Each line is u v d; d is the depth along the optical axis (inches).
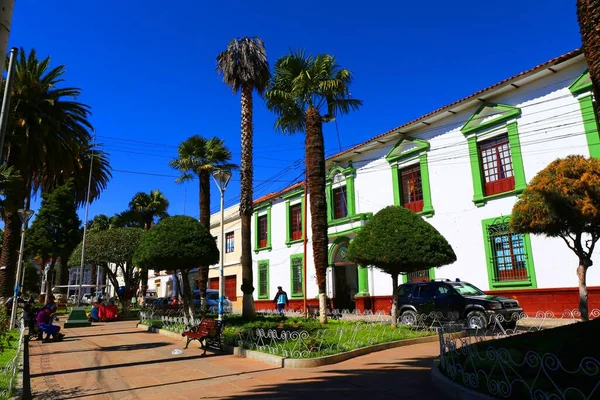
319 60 638.5
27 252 1380.4
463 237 692.1
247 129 691.4
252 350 385.1
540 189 409.1
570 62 569.0
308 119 626.2
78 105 802.8
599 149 538.9
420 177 787.4
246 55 683.4
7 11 159.2
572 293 554.3
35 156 729.6
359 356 368.8
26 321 641.6
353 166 933.8
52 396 265.9
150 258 573.0
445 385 230.4
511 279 624.7
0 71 154.5
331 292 947.3
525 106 624.4
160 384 290.5
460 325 486.9
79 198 1167.6
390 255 481.7
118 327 766.5
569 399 160.6
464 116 713.6
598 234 396.5
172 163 917.8
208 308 963.3
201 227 607.5
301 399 236.2
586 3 213.6
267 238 1200.2
